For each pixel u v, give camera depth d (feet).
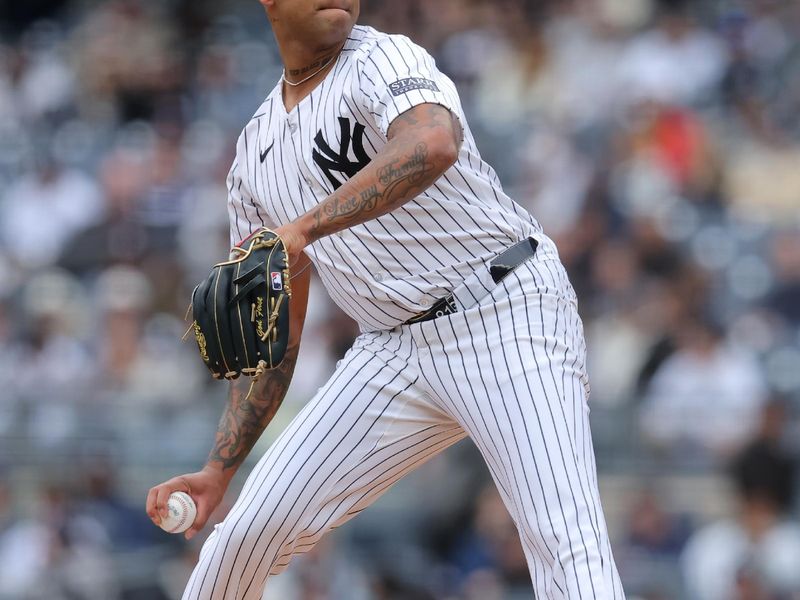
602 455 94.02
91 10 174.70
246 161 41.39
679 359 96.53
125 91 156.15
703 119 131.03
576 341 39.65
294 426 40.91
